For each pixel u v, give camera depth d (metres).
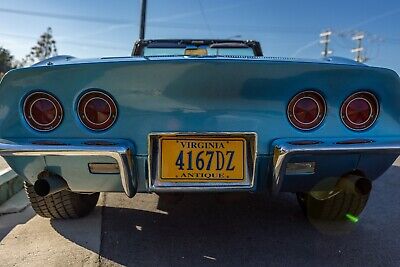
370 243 2.32
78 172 1.95
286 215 2.76
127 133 1.88
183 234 2.43
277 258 2.13
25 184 2.31
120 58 2.00
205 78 1.80
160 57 1.97
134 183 1.90
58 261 2.05
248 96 1.84
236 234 2.44
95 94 1.86
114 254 2.15
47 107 1.89
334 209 2.45
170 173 1.87
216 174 1.88
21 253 2.14
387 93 1.92
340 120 1.92
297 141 1.87
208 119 1.86
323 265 2.06
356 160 1.95
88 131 1.89
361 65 1.91
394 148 1.86
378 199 3.26
